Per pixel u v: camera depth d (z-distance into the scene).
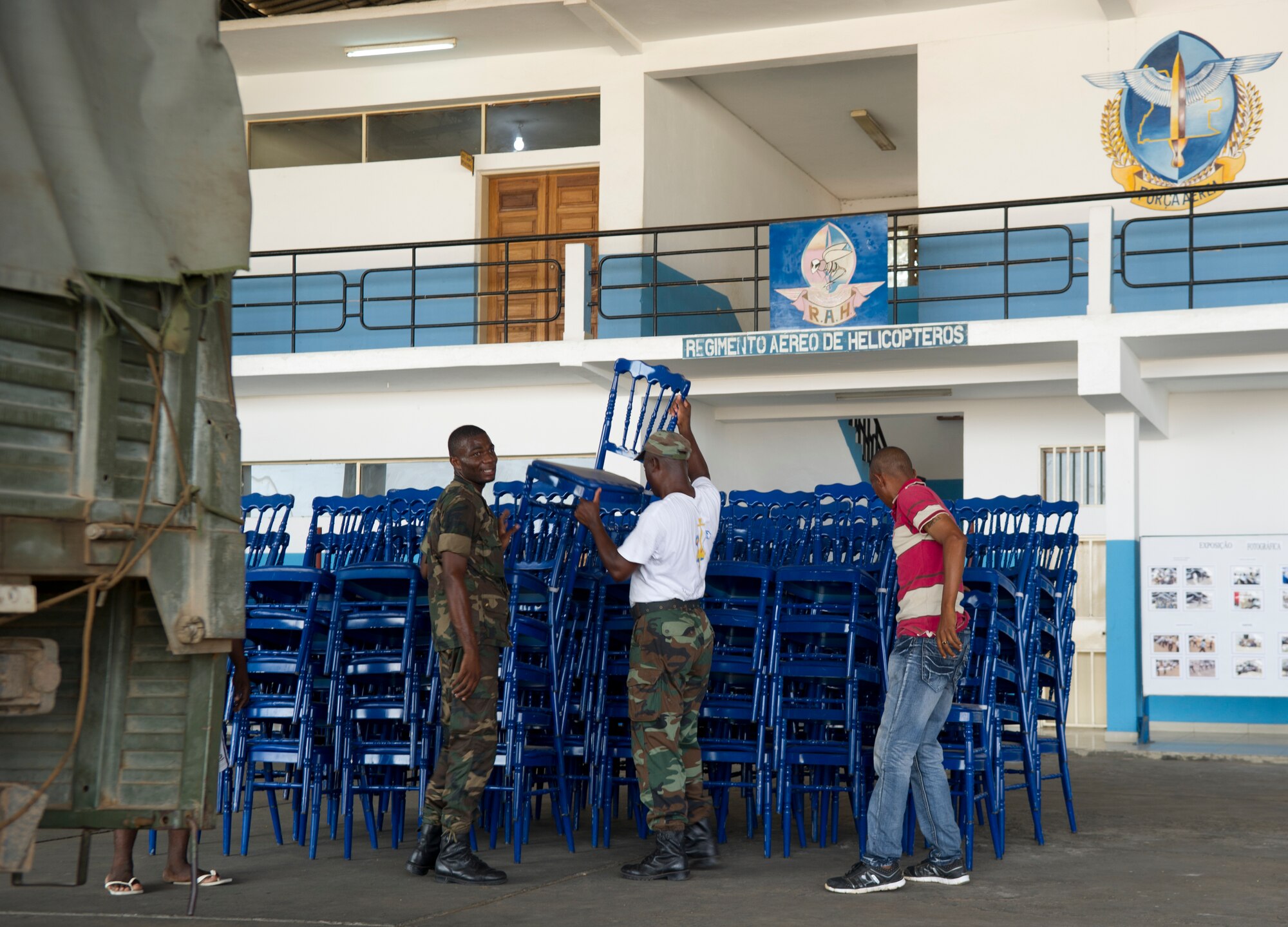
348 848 5.44
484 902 4.48
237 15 14.81
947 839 4.82
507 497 12.74
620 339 11.66
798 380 12.32
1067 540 6.57
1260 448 12.19
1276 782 8.49
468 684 4.74
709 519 5.17
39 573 2.62
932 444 18.25
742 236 15.85
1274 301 11.61
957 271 12.65
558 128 13.99
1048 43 12.48
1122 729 11.18
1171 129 12.01
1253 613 10.90
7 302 2.60
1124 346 10.57
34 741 2.91
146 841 5.94
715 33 13.37
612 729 6.15
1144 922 4.15
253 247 14.66
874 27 13.02
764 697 5.55
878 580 6.00
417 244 12.35
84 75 2.75
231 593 2.94
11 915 4.30
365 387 13.22
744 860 5.40
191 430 2.91
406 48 13.66
